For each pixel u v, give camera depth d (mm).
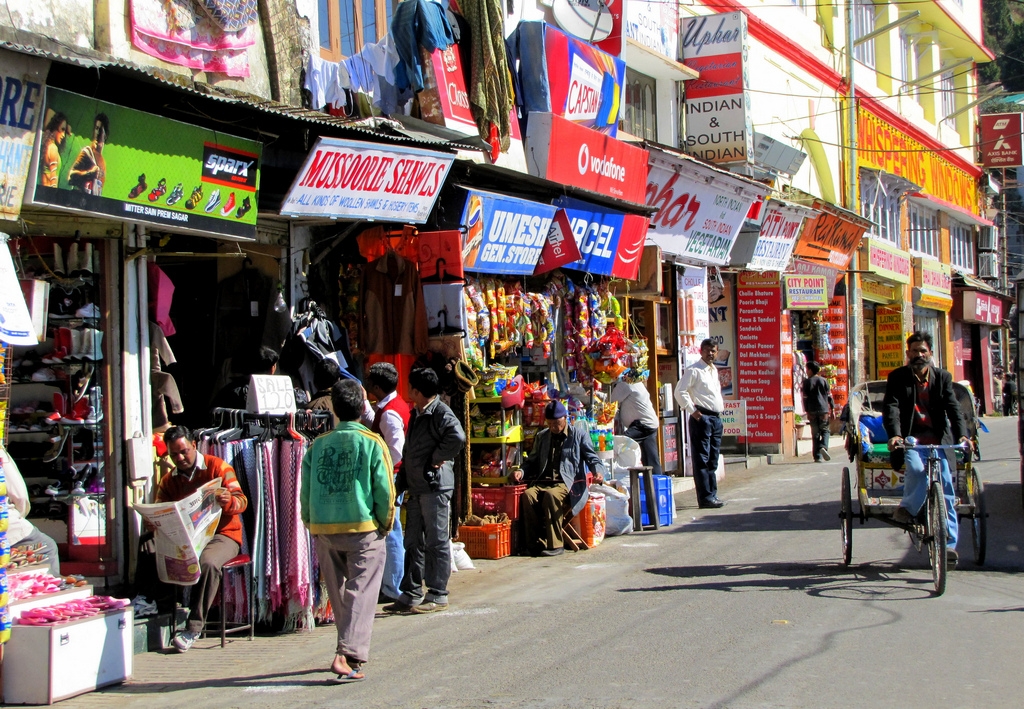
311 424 7930
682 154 14367
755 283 19344
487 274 10852
